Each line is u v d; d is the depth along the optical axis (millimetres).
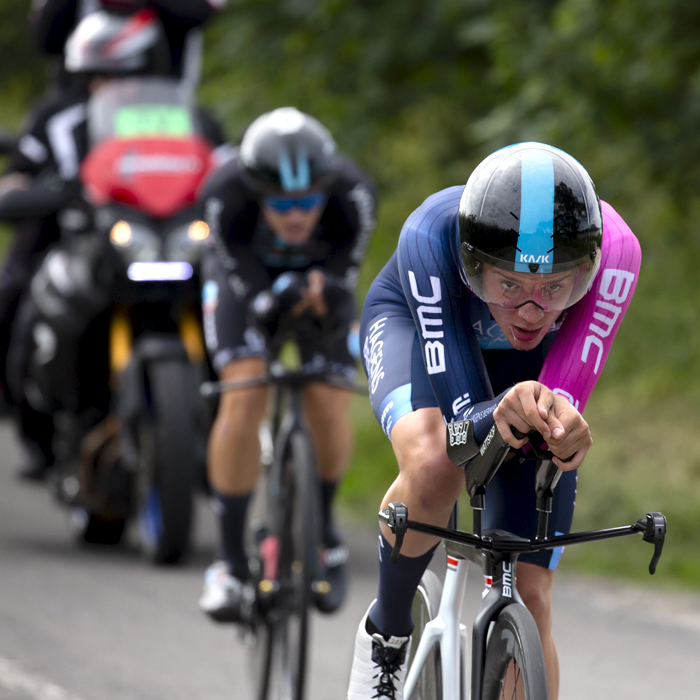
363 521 23516
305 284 13453
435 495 8391
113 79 22094
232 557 14352
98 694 13336
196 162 20266
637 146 29219
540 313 7598
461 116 39438
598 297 8211
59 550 20484
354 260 15609
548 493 7727
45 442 24906
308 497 12656
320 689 13891
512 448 7668
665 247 32062
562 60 28297
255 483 14383
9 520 22672
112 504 20062
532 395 7047
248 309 14664
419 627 9375
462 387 8016
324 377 13492
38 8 24047
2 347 23375
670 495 23047
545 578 8922
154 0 22703
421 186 38938
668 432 26219
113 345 19875
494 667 7652
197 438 19031
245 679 14211
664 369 28859
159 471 18734
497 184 7371
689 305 30094
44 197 20500
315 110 37156
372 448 28062
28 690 13312
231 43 37438
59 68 24312
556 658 8797
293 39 37062
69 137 21094
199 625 16375
